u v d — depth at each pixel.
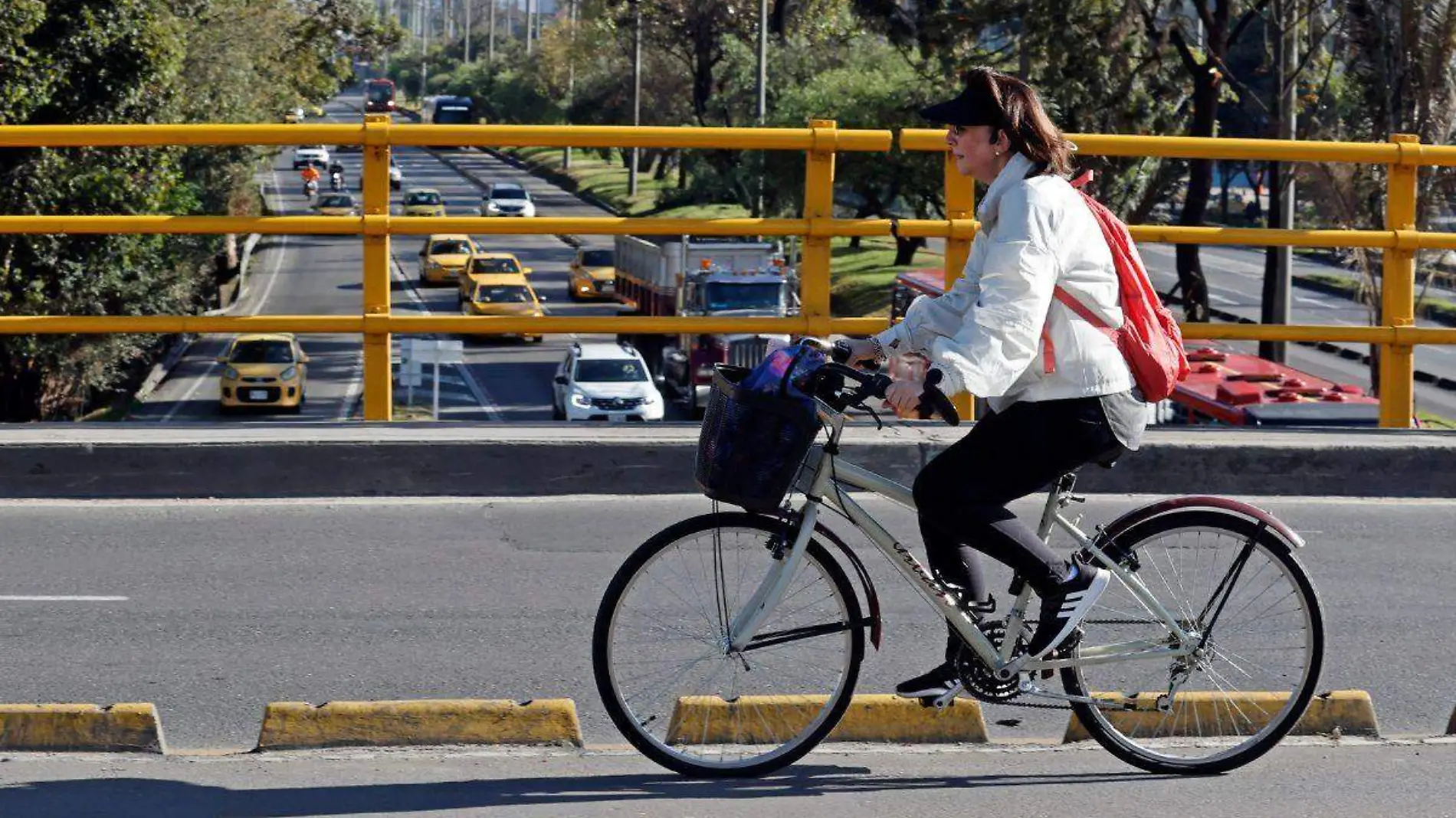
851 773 9.02
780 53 110.75
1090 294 8.10
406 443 14.90
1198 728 9.11
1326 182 41.25
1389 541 14.21
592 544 13.78
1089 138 15.25
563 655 11.32
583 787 8.73
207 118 76.00
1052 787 8.80
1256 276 113.94
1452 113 40.25
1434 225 42.00
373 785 8.72
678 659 8.88
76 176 51.00
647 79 144.38
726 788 8.72
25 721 9.30
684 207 138.88
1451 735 9.86
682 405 66.56
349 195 159.12
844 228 15.16
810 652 9.55
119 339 59.66
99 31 50.81
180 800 8.45
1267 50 56.94
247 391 70.06
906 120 81.19
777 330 15.18
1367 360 78.94
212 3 76.94
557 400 65.88
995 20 56.06
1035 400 8.21
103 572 12.95
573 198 176.75
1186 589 8.95
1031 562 8.39
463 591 12.61
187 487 14.84
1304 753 9.45
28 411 58.97
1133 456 15.24
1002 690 8.72
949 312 8.70
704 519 8.68
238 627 11.79
